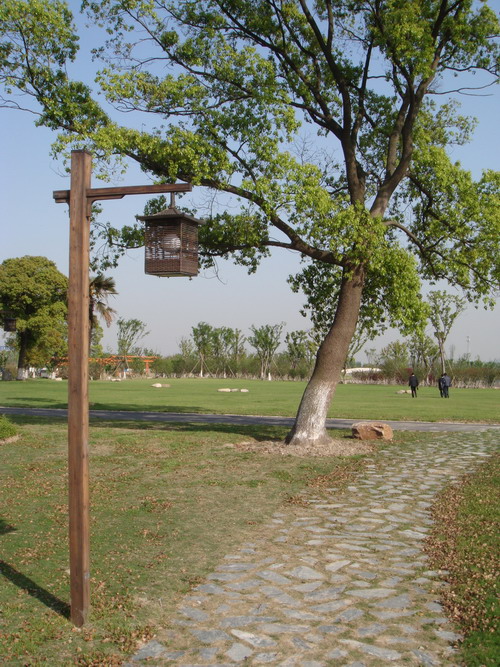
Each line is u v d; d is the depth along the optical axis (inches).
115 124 509.7
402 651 188.7
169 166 521.7
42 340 2234.3
